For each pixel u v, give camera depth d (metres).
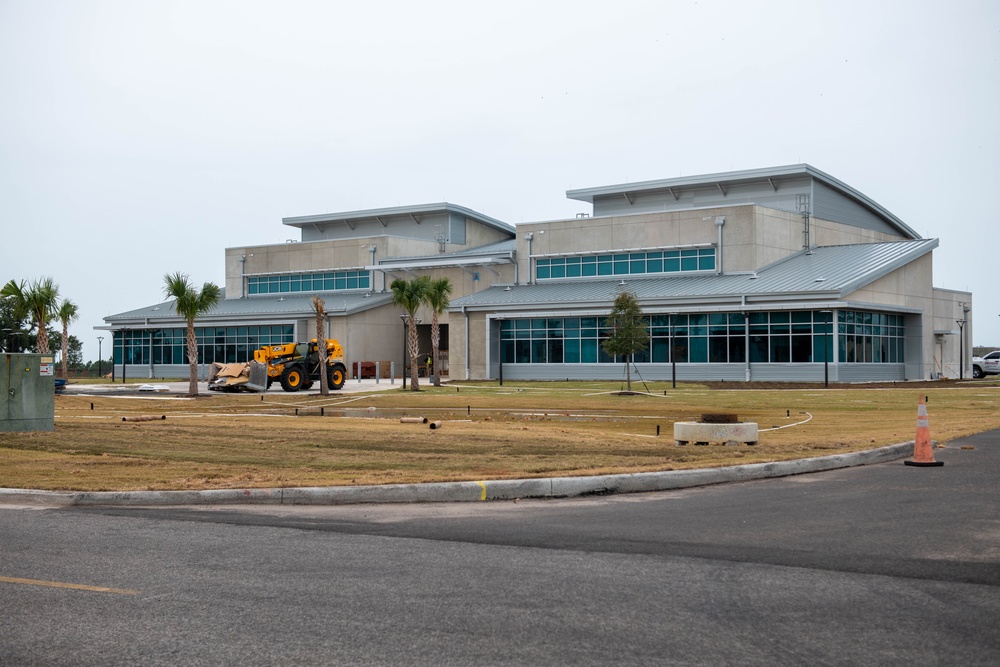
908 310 56.03
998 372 61.47
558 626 6.46
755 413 30.66
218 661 5.80
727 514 10.94
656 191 70.81
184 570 8.23
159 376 76.12
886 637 6.18
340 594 7.35
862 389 44.16
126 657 5.89
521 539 9.53
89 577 7.98
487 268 68.94
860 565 8.20
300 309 69.88
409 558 8.65
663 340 55.75
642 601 7.08
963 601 7.02
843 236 67.31
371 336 70.31
